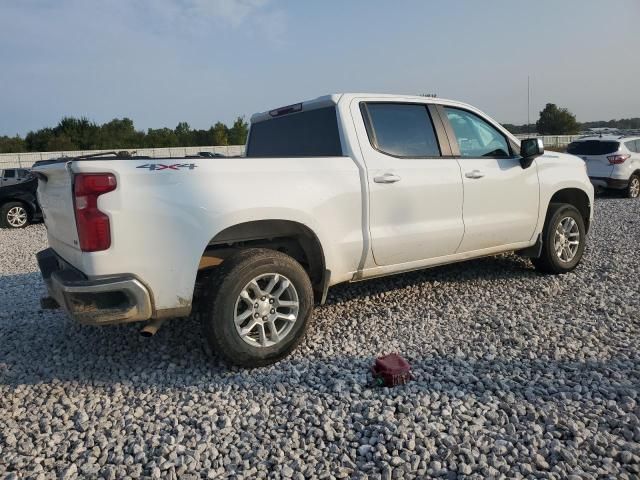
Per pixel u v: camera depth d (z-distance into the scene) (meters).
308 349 3.87
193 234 3.26
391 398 3.05
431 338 4.00
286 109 4.63
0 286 6.25
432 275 5.79
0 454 2.67
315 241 3.87
